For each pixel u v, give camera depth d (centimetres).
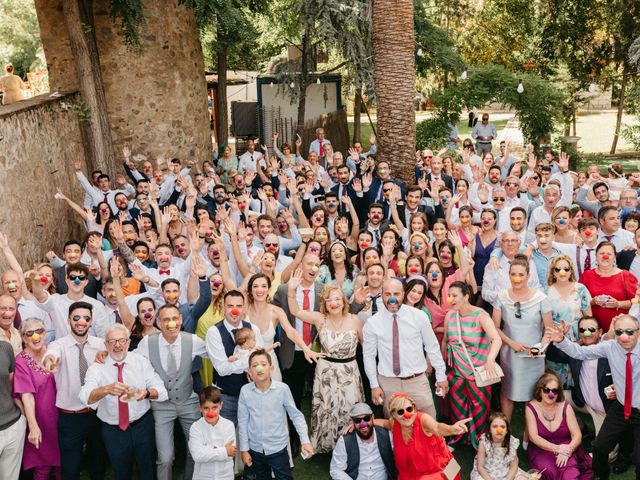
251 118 2542
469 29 2616
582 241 744
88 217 948
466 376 618
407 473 552
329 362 621
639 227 719
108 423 561
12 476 560
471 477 587
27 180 991
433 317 678
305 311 634
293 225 870
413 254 747
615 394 575
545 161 1291
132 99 1409
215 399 532
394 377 607
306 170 1191
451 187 1165
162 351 582
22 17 3086
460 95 1759
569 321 642
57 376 572
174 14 1442
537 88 1770
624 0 2244
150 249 830
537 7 2492
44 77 2312
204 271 639
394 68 1254
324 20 1744
